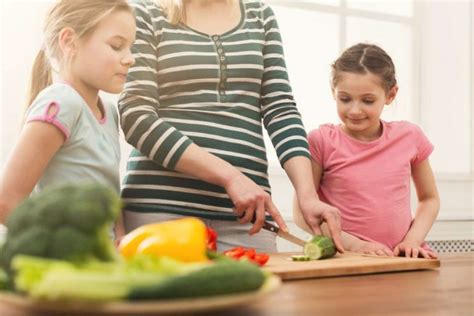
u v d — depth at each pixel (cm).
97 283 45
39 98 111
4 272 52
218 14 131
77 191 53
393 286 79
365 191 152
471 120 240
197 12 130
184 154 111
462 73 240
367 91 147
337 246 107
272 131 130
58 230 50
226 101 126
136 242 68
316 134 160
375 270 93
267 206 108
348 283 82
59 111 108
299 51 217
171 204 120
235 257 88
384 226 151
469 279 87
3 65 171
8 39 172
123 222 125
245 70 128
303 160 123
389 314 58
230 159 123
